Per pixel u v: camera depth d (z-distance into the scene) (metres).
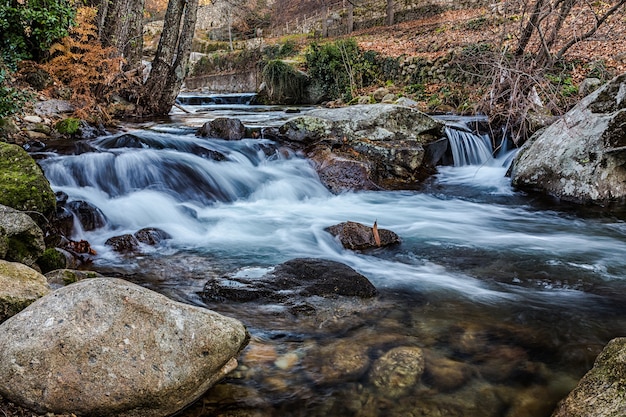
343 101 16.52
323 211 6.26
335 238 4.81
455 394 2.31
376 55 17.48
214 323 2.22
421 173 8.09
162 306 2.15
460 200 6.94
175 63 11.75
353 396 2.29
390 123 8.29
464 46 14.70
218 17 35.72
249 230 5.30
